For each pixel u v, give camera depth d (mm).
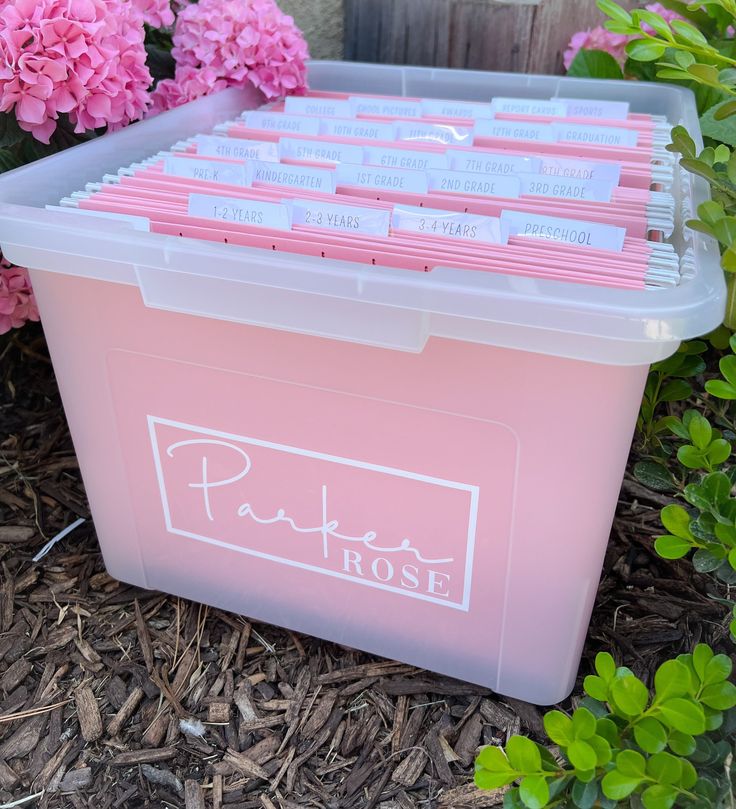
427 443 632
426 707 766
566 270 604
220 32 984
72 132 952
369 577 736
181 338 670
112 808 694
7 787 711
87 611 863
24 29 786
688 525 639
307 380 643
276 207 672
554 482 607
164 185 758
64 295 695
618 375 548
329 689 784
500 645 720
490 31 1196
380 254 627
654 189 777
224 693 783
